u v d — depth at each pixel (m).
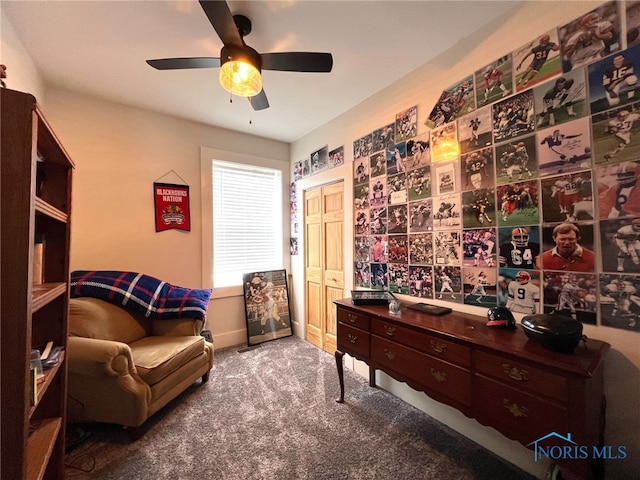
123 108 2.53
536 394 1.06
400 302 2.04
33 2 1.40
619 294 1.18
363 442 1.62
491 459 1.50
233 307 3.16
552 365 1.00
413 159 2.05
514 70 1.51
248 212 3.38
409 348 1.55
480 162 1.66
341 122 2.73
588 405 0.96
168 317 2.29
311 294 3.25
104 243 2.44
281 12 1.50
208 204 2.98
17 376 0.75
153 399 1.73
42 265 1.31
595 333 1.24
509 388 1.14
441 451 1.56
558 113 1.35
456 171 1.78
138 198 2.60
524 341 1.23
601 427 1.14
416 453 1.54
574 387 0.97
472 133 1.70
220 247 3.16
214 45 1.75
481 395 1.23
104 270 2.38
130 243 2.56
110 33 1.63
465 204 1.74
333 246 2.91
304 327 3.33
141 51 1.80
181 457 1.50
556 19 1.36
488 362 1.21
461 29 1.66
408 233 2.09
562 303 1.34
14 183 0.76
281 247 3.56
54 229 1.34
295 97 2.43
